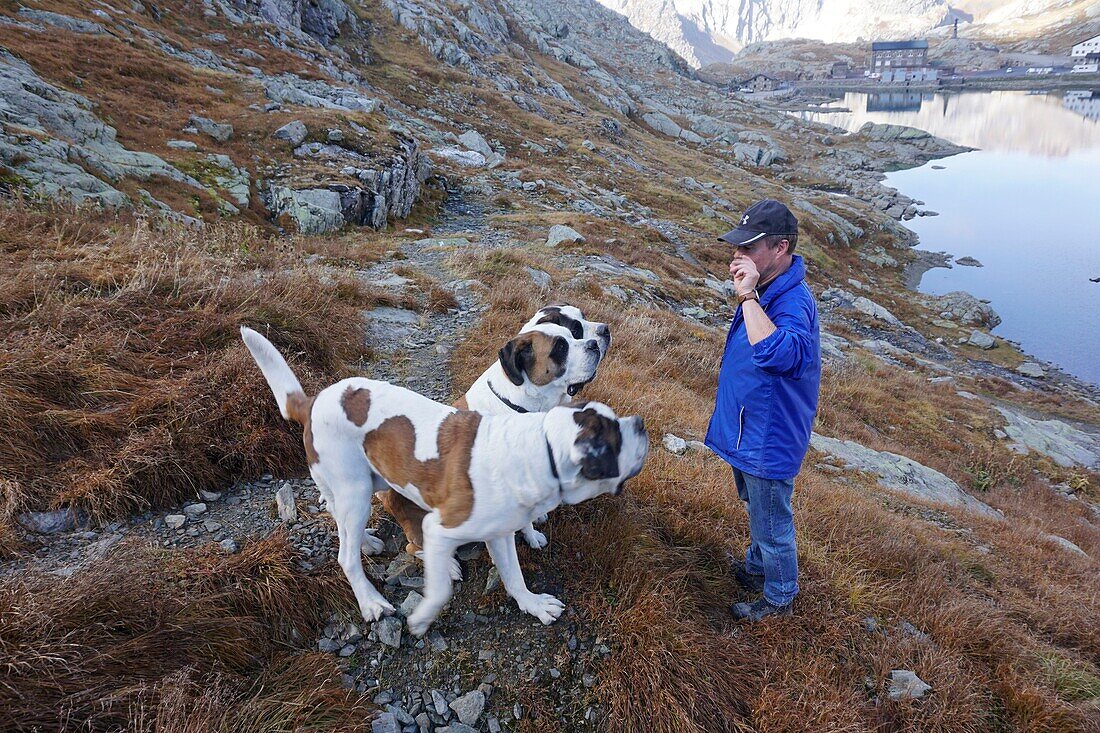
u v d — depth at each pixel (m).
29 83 16.64
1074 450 16.77
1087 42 166.50
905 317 30.81
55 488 3.63
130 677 2.63
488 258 12.23
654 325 11.75
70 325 4.93
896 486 8.58
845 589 4.13
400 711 2.95
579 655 3.26
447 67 50.25
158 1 31.89
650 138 62.75
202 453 4.09
